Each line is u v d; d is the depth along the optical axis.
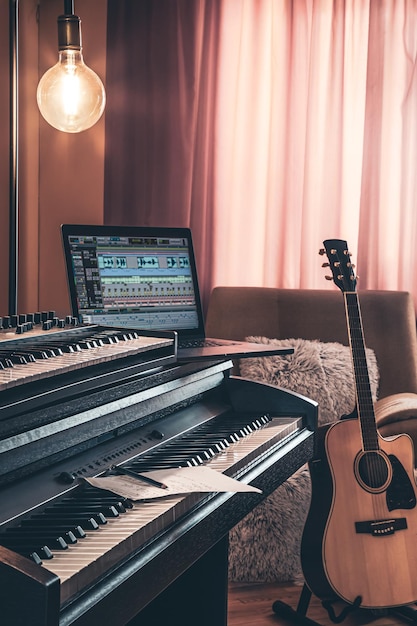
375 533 2.30
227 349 2.07
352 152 3.39
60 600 0.93
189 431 1.86
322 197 3.38
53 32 3.17
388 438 2.41
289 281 3.34
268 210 3.32
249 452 1.72
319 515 2.30
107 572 1.09
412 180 3.39
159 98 3.23
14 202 2.18
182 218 3.26
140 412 1.60
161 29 3.21
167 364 1.72
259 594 2.49
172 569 1.25
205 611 1.96
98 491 1.32
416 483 2.49
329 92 3.34
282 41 3.29
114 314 2.14
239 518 1.57
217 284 3.35
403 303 3.11
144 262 2.23
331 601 2.35
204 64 3.26
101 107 2.26
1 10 2.90
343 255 2.60
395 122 3.37
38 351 1.38
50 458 1.34
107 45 3.21
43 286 3.27
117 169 3.24
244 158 3.33
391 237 3.40
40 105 2.23
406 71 3.36
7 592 0.87
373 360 2.98
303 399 2.12
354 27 3.35
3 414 1.12
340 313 3.06
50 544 1.08
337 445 2.34
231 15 3.28
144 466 1.52
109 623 1.06
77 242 2.09
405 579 2.29
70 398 1.34
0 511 1.15
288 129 3.31
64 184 3.23
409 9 3.35
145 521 1.21
